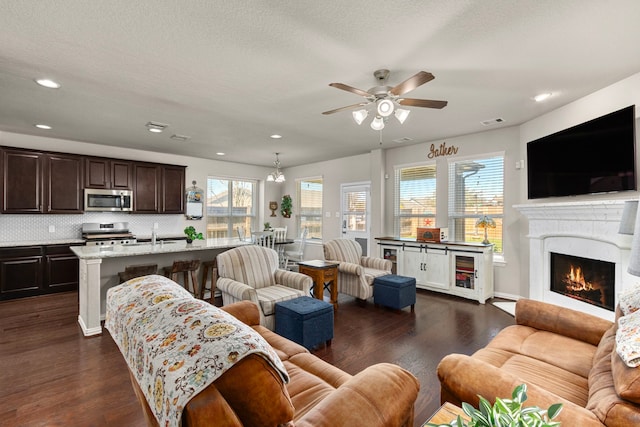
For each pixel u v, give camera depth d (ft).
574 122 11.69
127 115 13.17
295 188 27.07
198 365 2.83
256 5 6.36
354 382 4.16
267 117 13.51
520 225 14.84
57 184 16.75
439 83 10.13
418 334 11.08
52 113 12.87
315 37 7.52
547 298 12.45
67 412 6.78
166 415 2.71
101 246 13.41
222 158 23.29
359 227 22.09
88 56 8.33
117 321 4.19
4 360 9.04
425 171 18.51
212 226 24.36
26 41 7.60
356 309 13.93
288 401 3.26
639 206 4.57
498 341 6.75
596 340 6.31
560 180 12.01
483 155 15.92
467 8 6.47
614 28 7.13
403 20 6.86
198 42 7.71
